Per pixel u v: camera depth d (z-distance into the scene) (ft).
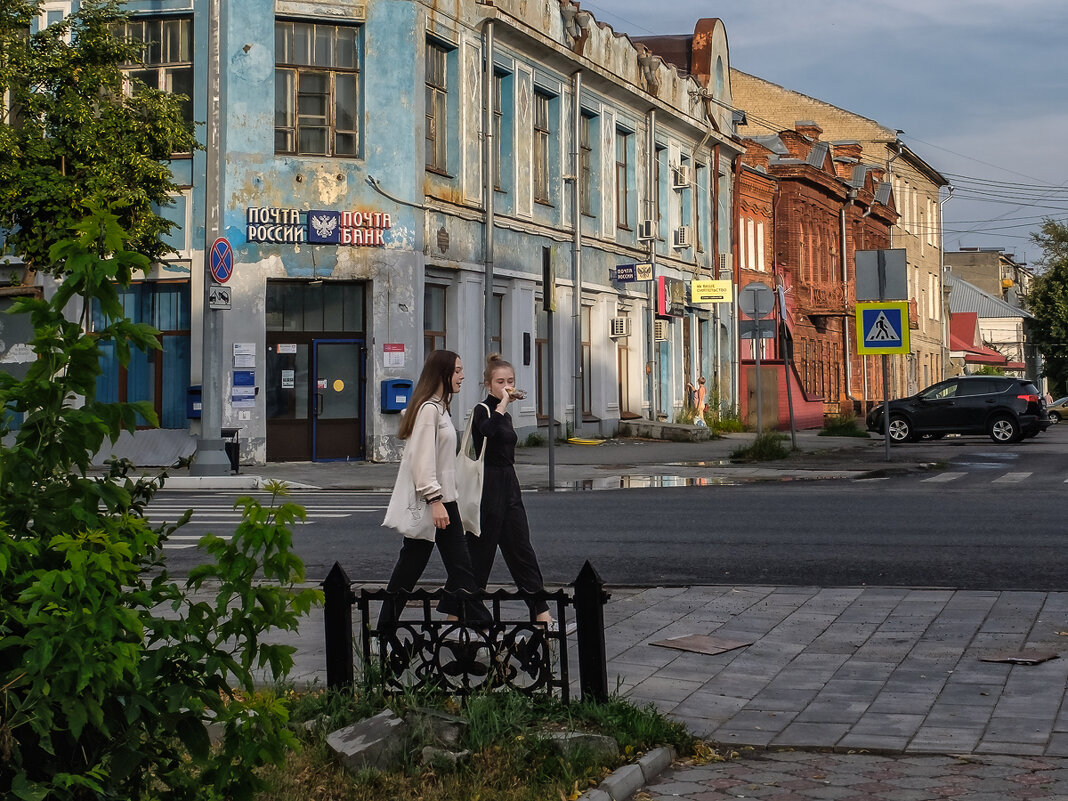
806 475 76.23
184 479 68.44
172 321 85.61
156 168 72.02
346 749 17.92
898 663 26.11
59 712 10.79
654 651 27.30
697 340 144.56
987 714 22.07
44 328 11.73
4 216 71.97
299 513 12.37
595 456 93.30
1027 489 65.77
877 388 225.97
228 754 12.07
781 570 38.37
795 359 175.42
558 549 42.86
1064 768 18.95
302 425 86.69
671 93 135.23
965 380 121.70
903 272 85.61
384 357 87.20
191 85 86.22
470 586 27.02
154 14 85.97
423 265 89.71
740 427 139.64
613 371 120.37
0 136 69.92
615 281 120.88
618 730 19.49
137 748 11.42
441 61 94.43
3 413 11.54
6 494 11.41
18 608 10.79
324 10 86.63
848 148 222.69
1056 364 304.50
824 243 191.83
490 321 97.40
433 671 20.56
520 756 18.13
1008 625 29.68
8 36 71.77
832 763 19.44
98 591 11.01
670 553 41.83
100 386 84.99
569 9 111.55
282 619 12.21
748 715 22.24
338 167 86.69
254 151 85.20
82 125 71.41
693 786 18.34
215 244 70.49
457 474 28.66
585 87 115.85
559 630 20.29
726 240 152.66
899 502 58.49
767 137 190.19
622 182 125.90
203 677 12.00
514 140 103.04
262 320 84.89
